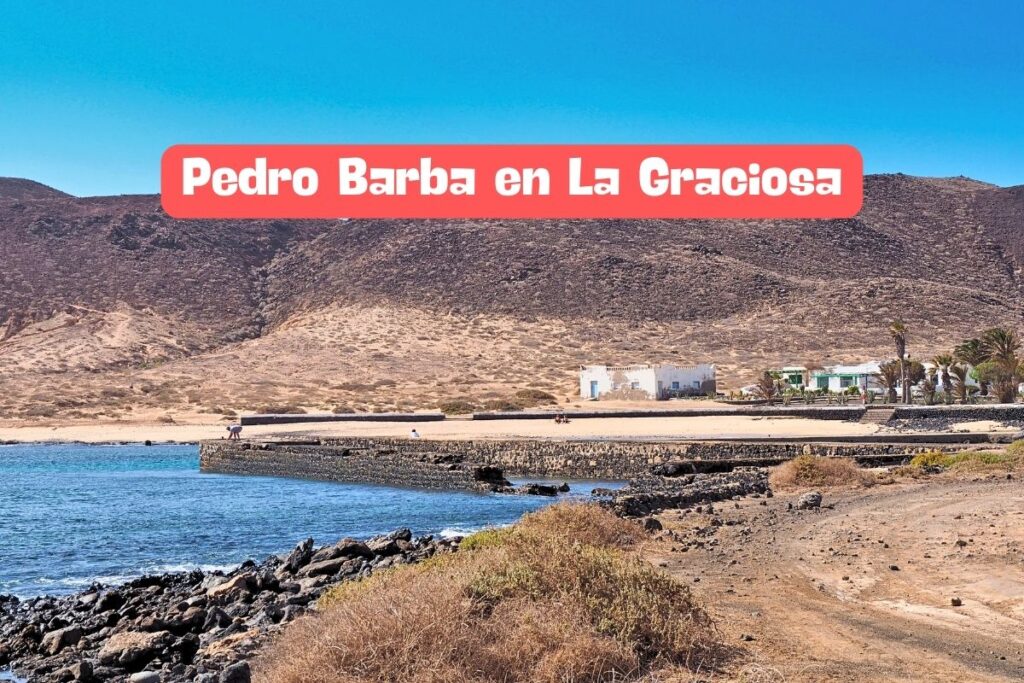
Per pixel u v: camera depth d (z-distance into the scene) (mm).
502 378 128125
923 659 10273
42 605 18000
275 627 13336
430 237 194375
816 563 16500
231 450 57250
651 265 178625
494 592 10070
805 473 32500
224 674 9578
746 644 10867
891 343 144625
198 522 31719
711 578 15148
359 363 137000
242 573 18969
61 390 116312
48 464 62875
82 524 31578
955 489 28531
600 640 9531
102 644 13891
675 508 25844
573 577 10758
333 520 31609
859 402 85562
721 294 169000
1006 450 38125
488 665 8898
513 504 35969
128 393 115875
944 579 14867
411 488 43969
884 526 20859
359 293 176500
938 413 62375
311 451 54438
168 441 82062
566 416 79500
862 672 9750
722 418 72750
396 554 19156
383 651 8781
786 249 198750
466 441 55031
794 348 143250
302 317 171875
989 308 168125
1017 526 19688
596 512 19734
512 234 194000
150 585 19094
